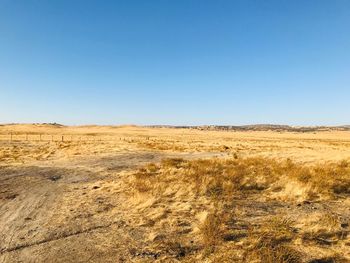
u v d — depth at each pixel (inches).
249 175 723.4
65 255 339.3
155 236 377.1
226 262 302.8
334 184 614.5
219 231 373.1
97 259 327.6
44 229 422.9
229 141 3326.8
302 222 408.2
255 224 407.2
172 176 746.8
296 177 663.8
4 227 432.8
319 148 2218.3
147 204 506.9
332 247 331.3
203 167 868.0
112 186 693.9
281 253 304.5
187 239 368.5
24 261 326.6
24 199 599.8
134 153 1616.6
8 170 1019.3
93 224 438.9
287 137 5418.3
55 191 676.7
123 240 376.2
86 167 1094.4
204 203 511.2
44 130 6648.6
